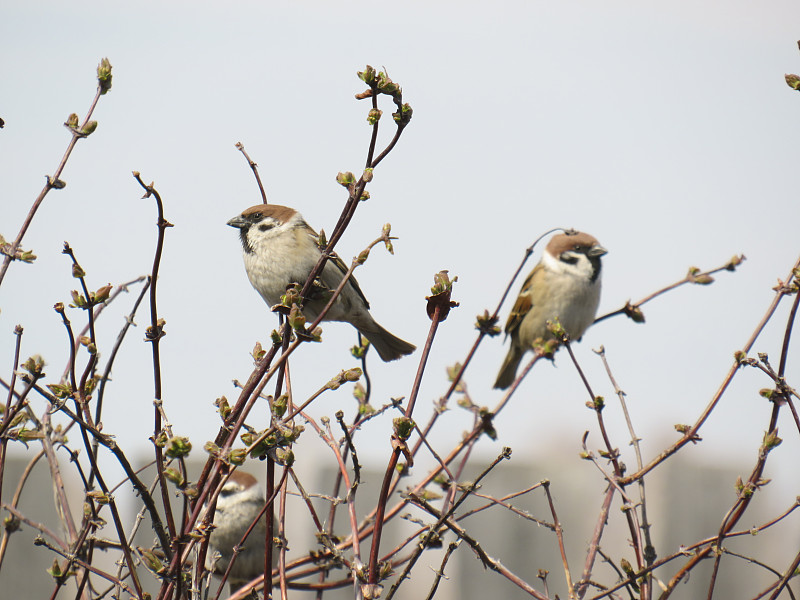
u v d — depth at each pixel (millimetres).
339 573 9062
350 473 9500
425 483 6551
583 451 6098
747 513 9609
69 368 5371
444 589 9328
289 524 9445
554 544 9523
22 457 9375
